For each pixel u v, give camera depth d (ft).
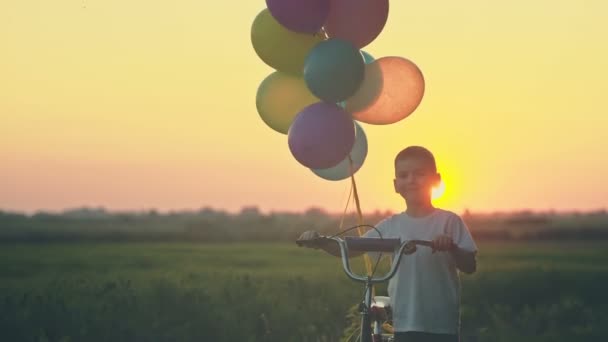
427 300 20.71
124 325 38.93
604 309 53.26
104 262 125.59
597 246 212.64
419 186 21.08
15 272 95.09
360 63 24.49
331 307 47.83
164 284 49.73
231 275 73.05
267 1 24.76
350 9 24.89
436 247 19.26
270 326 41.68
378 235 21.38
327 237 19.77
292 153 25.08
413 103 25.73
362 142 26.61
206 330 39.68
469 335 41.96
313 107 24.93
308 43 25.64
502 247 200.54
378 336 20.54
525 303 56.70
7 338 37.76
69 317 40.73
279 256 154.61
